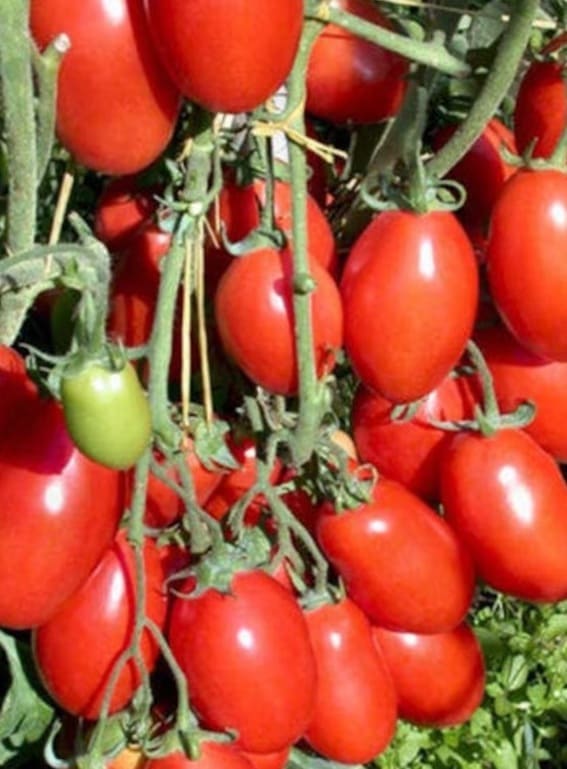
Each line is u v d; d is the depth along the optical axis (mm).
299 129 481
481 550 550
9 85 419
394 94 555
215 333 553
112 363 407
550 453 576
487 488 541
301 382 490
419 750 917
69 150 464
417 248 493
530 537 538
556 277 504
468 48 607
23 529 456
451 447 550
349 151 586
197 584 500
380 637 569
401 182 524
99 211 556
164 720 521
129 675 502
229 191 525
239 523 515
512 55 476
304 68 481
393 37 491
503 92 486
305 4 473
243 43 421
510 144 593
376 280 496
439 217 499
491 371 562
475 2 663
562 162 513
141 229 546
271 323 489
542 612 964
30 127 432
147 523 536
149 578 508
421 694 575
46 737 569
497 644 923
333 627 544
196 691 504
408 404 530
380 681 552
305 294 475
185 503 497
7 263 407
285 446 538
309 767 616
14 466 458
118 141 455
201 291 503
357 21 486
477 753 917
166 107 455
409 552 538
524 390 557
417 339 497
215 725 509
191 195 483
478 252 573
